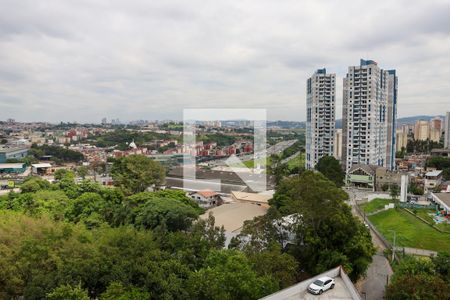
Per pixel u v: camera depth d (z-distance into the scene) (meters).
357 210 88.88
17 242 36.94
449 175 119.00
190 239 41.84
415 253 55.47
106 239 38.94
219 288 30.27
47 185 90.12
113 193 68.56
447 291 30.92
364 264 42.44
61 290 27.55
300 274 44.03
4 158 169.88
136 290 29.70
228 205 73.44
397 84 139.62
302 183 44.50
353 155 127.75
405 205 86.00
